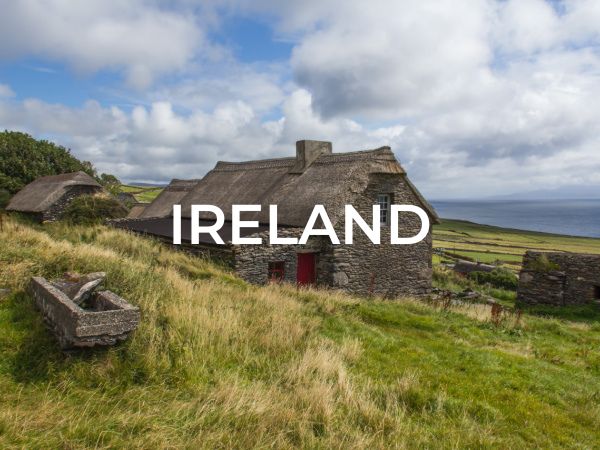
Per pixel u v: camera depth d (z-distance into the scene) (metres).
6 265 9.42
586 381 9.56
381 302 15.80
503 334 13.45
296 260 18.78
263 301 11.52
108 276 9.17
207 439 5.08
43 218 32.06
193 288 11.11
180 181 34.81
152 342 6.98
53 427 5.00
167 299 8.98
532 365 10.15
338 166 21.48
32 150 45.00
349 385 7.00
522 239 115.38
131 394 5.95
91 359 6.56
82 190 34.12
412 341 10.90
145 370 6.49
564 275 22.03
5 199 38.94
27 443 4.64
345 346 9.01
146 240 20.06
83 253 11.12
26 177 43.53
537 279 22.88
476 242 93.19
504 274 33.59
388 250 21.05
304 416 5.92
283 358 7.93
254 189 24.88
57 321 7.00
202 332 7.82
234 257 17.12
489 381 8.66
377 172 20.67
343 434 5.76
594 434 6.98
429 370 8.80
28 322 7.47
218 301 10.10
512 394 8.10
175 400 5.88
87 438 4.88
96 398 5.78
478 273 34.34
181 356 6.96
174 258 17.06
